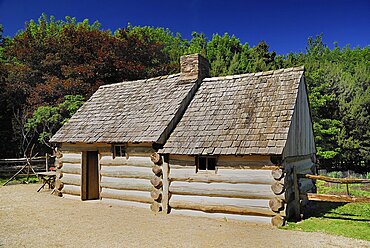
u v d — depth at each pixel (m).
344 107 23.61
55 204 11.48
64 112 22.47
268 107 9.91
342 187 15.38
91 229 8.20
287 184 8.77
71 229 8.21
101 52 26.41
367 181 8.39
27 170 18.45
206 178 9.45
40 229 8.23
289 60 31.28
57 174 13.12
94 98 14.66
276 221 8.39
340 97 24.27
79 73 25.55
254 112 9.94
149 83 13.93
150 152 10.55
